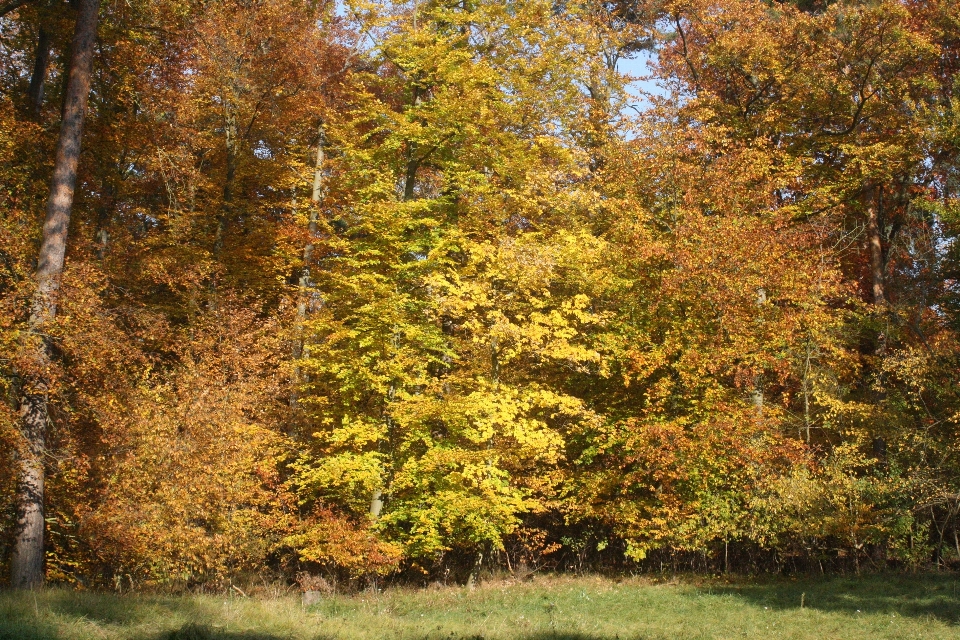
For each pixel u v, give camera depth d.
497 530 18.25
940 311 23.30
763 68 24.38
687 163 21.69
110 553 14.85
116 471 14.48
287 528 17.22
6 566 15.38
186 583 16.86
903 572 18.42
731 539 20.34
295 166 22.89
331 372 19.05
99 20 18.94
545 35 23.67
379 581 19.52
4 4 15.29
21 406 13.57
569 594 17.06
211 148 22.53
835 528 18.11
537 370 21.47
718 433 18.25
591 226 23.33
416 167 21.53
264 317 22.64
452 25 22.44
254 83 20.91
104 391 14.74
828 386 20.31
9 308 13.35
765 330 18.88
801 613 13.76
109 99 20.42
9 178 16.27
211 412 15.42
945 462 18.39
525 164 20.91
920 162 23.17
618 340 20.34
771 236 18.84
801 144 24.66
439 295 18.75
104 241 21.52
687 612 14.39
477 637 10.83
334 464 17.41
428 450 18.11
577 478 20.72
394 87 22.52
